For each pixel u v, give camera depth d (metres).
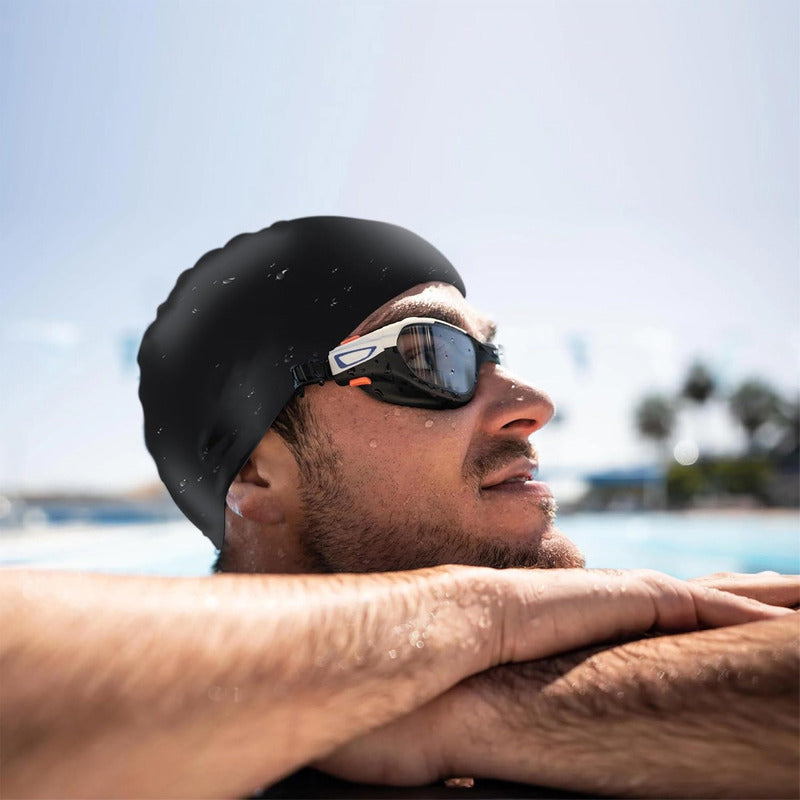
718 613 0.81
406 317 1.24
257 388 1.25
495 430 1.22
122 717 0.52
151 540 10.08
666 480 26.64
